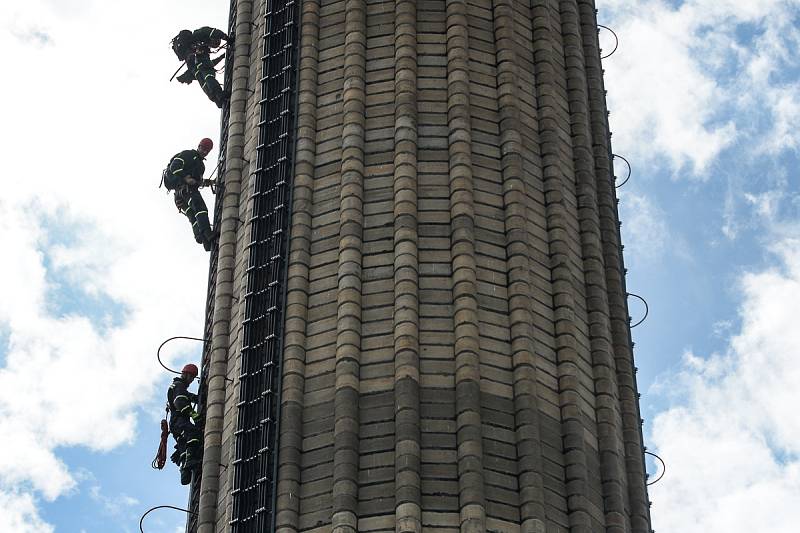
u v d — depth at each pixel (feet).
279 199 254.27
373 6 269.23
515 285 244.83
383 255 247.09
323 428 235.61
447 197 251.39
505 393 237.66
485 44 266.36
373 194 252.42
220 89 283.79
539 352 243.19
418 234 248.32
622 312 259.19
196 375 261.03
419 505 226.99
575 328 248.93
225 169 271.08
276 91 265.95
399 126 256.32
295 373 239.91
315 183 255.70
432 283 244.42
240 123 273.33
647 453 252.83
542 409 238.48
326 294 245.86
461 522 226.38
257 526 230.48
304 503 231.09
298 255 248.73
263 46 272.31
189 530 251.19
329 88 263.70
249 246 253.44
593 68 280.10
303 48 266.98
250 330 246.47
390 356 238.89
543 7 274.98
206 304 269.03
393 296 243.19
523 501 229.04
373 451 232.32
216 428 248.93
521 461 231.91
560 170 261.65
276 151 259.80
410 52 262.88
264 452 234.79
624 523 238.48
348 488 228.63
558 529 231.30
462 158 253.65
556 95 269.23
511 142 256.93
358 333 240.53
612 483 240.53
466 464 229.45
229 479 239.71
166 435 255.70
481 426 233.55
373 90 261.85
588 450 240.73
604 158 271.49
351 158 254.47
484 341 240.73
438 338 240.12
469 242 246.68
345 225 248.73
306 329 244.01
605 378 248.93
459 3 267.18
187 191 274.57
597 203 266.57
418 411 233.96
